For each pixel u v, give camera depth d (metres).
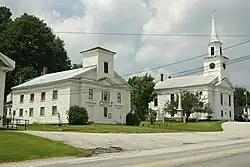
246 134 37.66
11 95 72.75
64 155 17.44
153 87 80.38
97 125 46.78
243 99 128.25
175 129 45.03
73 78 54.59
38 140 22.00
